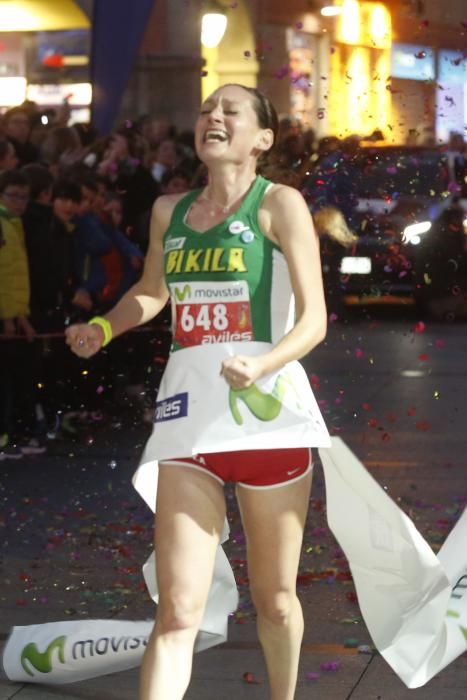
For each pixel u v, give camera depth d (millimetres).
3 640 8344
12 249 14633
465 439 15484
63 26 30734
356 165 21797
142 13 23875
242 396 6141
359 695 7367
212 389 6168
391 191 25594
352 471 6199
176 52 31594
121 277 15984
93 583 9711
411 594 6527
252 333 6207
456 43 24312
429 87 22719
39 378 15289
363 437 15484
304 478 6301
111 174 18328
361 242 26406
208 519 6160
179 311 6324
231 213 6262
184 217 6363
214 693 7383
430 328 26703
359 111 25062
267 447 6086
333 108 26953
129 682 7664
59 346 15508
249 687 7473
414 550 6332
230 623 8586
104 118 24109
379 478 13359
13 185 14672
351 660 7918
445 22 24375
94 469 14109
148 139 22484
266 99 6363
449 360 22156
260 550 6297
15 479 13594
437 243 26984
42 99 33969
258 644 8172
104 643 7441
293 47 30391
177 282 6305
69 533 11258
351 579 9633
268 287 6211
